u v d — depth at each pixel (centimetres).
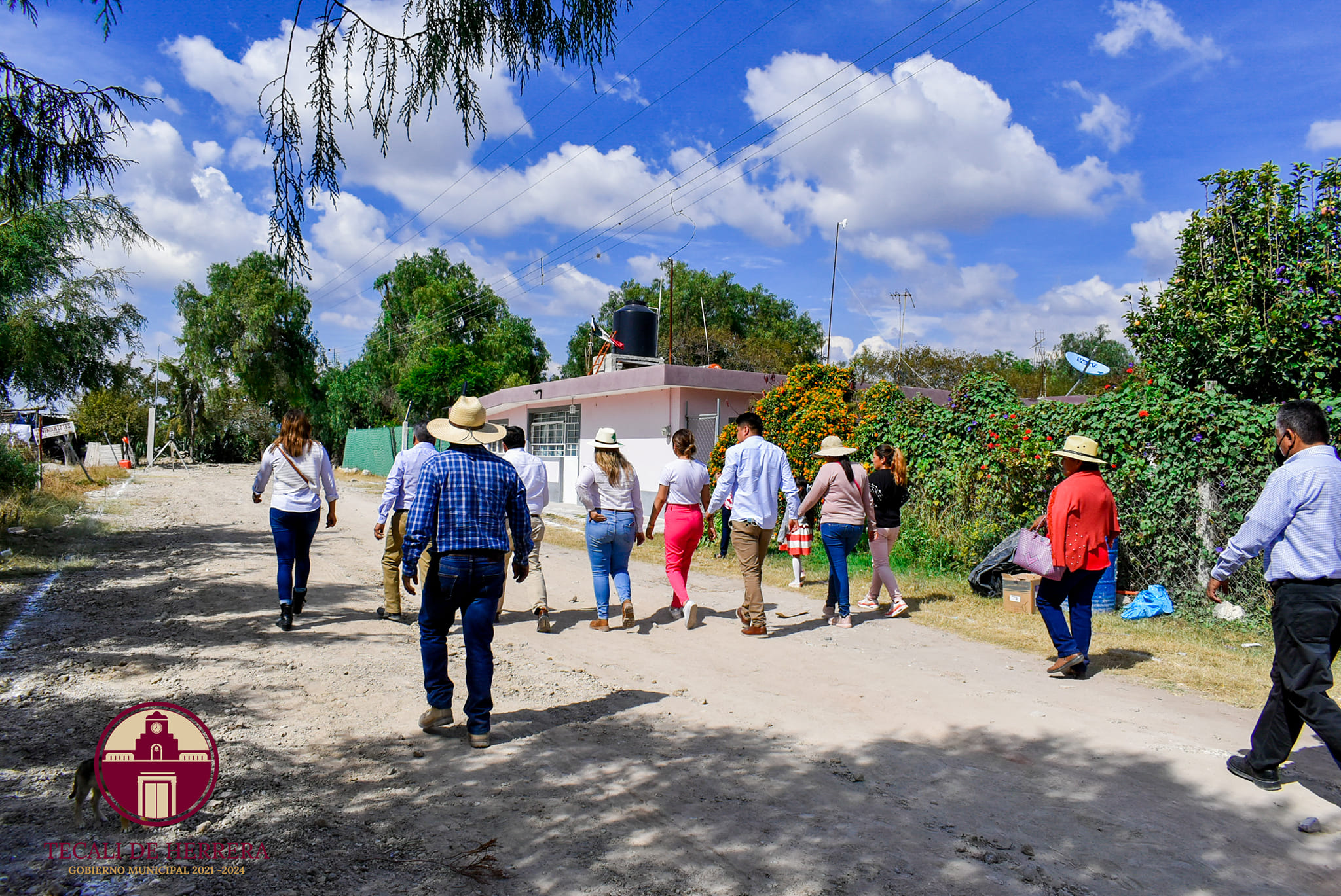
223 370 4372
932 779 387
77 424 3841
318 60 388
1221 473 786
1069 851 317
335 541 1265
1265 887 293
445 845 310
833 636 692
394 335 5025
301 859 296
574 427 2139
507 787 367
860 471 739
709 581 991
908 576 989
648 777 383
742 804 354
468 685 423
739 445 705
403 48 410
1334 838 331
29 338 1412
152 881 277
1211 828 339
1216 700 519
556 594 889
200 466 3941
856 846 316
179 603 754
